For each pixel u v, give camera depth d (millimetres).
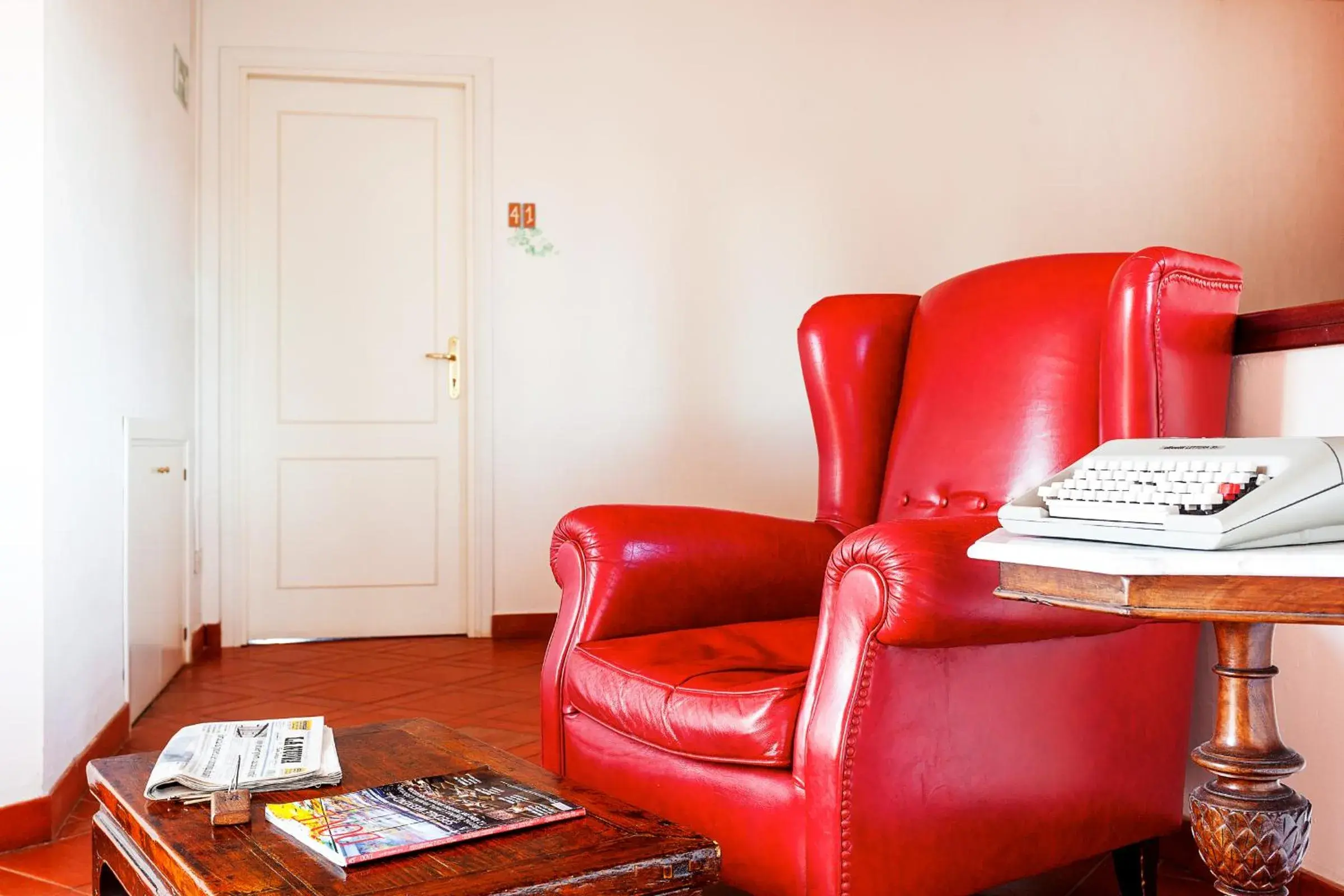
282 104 4578
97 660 2686
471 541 4656
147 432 3314
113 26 2918
